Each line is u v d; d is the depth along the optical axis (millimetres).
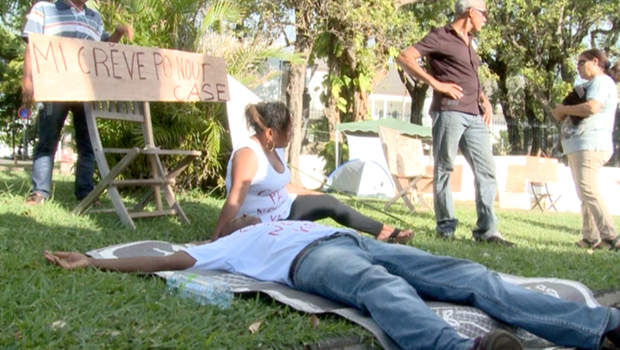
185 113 8648
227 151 9141
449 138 6820
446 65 6828
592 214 7324
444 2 23609
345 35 16875
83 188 7207
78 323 2979
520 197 15359
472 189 16828
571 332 3266
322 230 3846
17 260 4129
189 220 6570
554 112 7488
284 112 5039
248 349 2910
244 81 9633
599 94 7145
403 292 3223
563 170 16688
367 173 18141
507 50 27141
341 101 20141
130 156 5965
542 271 5324
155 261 3963
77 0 6543
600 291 4871
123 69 6094
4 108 26781
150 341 2852
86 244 5004
